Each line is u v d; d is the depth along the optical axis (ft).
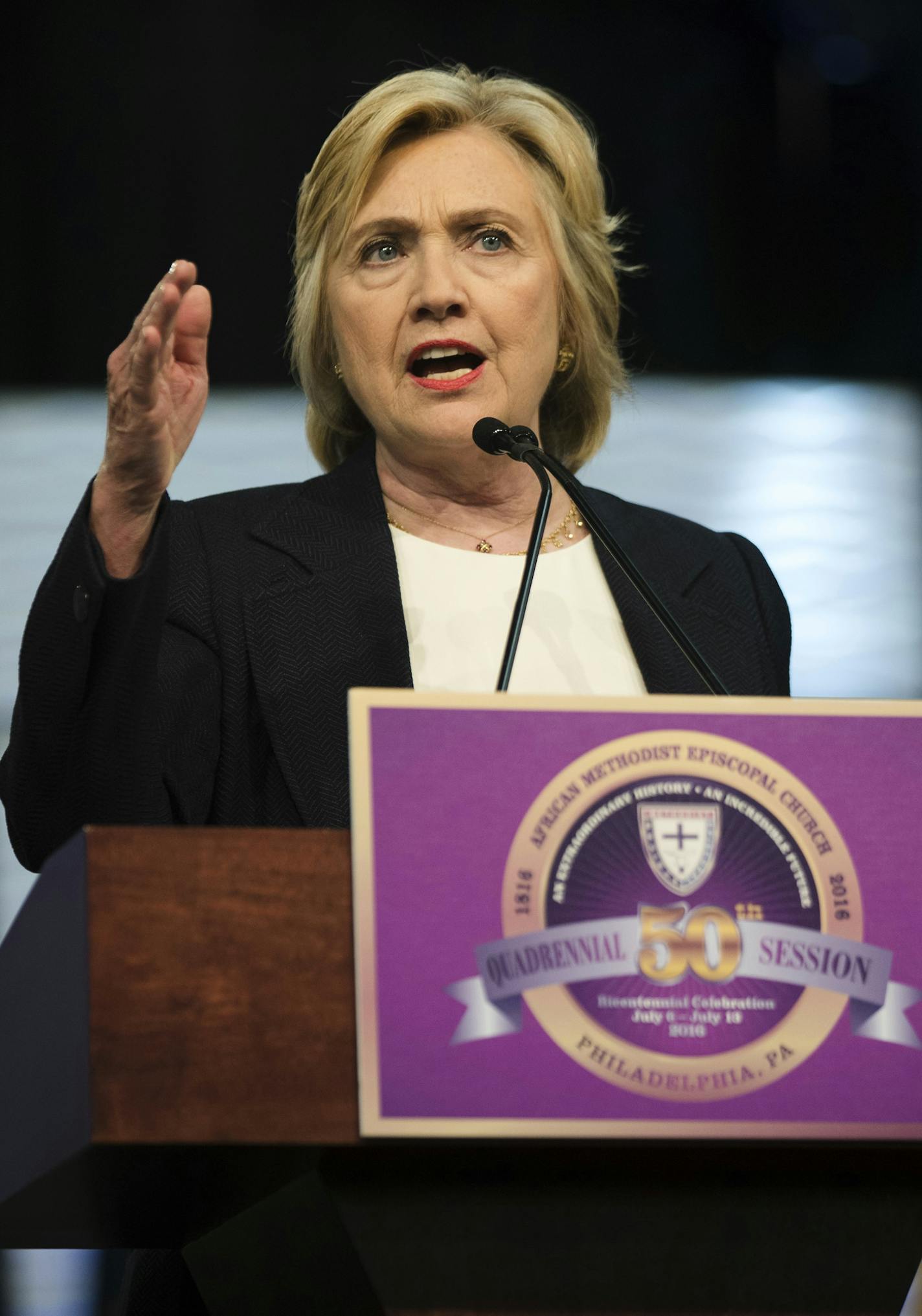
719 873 14.65
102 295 67.62
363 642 23.41
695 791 14.78
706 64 72.23
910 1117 14.37
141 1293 21.80
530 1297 14.42
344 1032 13.91
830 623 72.69
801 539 73.05
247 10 68.64
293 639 23.17
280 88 68.64
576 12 71.10
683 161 72.54
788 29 71.97
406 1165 14.39
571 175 26.43
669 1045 14.24
